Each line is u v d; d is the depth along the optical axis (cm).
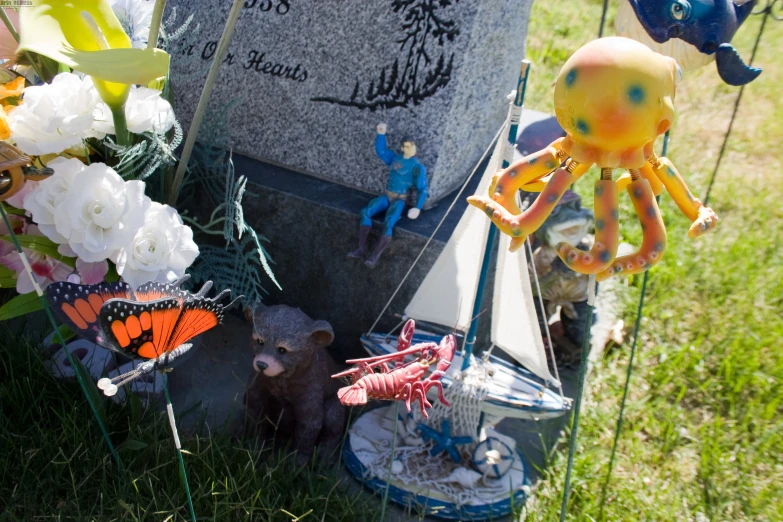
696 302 362
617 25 258
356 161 287
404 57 272
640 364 319
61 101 198
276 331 229
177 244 203
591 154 151
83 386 201
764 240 419
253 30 298
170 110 229
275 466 235
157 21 211
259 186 288
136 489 211
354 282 283
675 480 264
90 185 184
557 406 226
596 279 165
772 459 279
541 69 581
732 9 237
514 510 237
